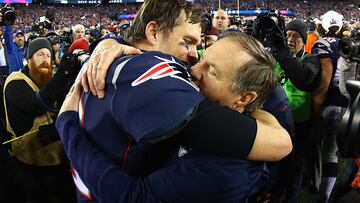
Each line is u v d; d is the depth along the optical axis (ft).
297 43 10.07
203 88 3.10
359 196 3.72
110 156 3.00
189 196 2.76
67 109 3.52
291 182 6.07
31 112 6.89
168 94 2.57
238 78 2.96
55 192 7.82
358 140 2.78
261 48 3.10
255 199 3.40
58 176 7.85
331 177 9.34
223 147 2.69
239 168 2.85
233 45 3.02
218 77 3.01
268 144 2.80
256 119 3.12
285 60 8.43
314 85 9.02
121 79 2.76
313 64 8.71
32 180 6.97
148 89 2.61
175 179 2.76
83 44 10.20
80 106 3.36
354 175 4.22
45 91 6.56
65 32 19.43
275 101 5.37
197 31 3.49
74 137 3.21
